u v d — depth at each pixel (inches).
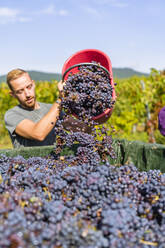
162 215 46.9
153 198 50.4
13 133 97.6
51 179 56.4
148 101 293.1
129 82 399.5
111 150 79.0
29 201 47.0
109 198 48.3
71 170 57.8
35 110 105.7
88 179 51.3
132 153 89.3
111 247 37.3
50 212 43.8
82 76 72.1
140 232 43.4
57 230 38.5
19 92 98.2
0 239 34.6
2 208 40.7
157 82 292.0
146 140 323.6
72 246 37.8
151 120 281.9
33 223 42.0
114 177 54.3
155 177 62.9
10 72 99.3
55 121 83.6
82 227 39.6
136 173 59.3
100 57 83.2
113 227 39.9
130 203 49.3
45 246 36.4
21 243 35.2
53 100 373.1
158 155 82.0
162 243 41.4
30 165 74.4
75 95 69.5
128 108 304.3
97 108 74.9
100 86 71.9
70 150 91.3
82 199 49.8
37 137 86.4
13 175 67.4
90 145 73.5
